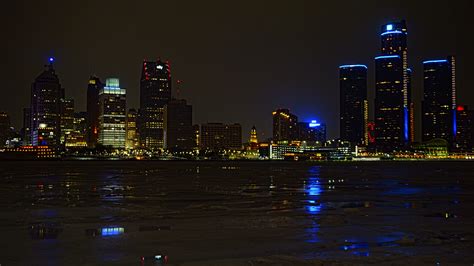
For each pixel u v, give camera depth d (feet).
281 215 140.05
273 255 86.43
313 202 179.01
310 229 113.91
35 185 283.59
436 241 98.53
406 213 144.87
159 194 214.69
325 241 98.84
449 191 236.84
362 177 419.13
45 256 85.56
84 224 121.70
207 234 107.14
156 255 86.43
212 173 521.24
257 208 158.20
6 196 202.90
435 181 343.46
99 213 143.84
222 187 267.59
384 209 155.53
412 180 359.87
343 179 376.89
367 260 82.33
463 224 121.70
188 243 96.94
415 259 82.84
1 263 80.74
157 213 144.36
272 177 415.44
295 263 80.79
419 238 101.86
